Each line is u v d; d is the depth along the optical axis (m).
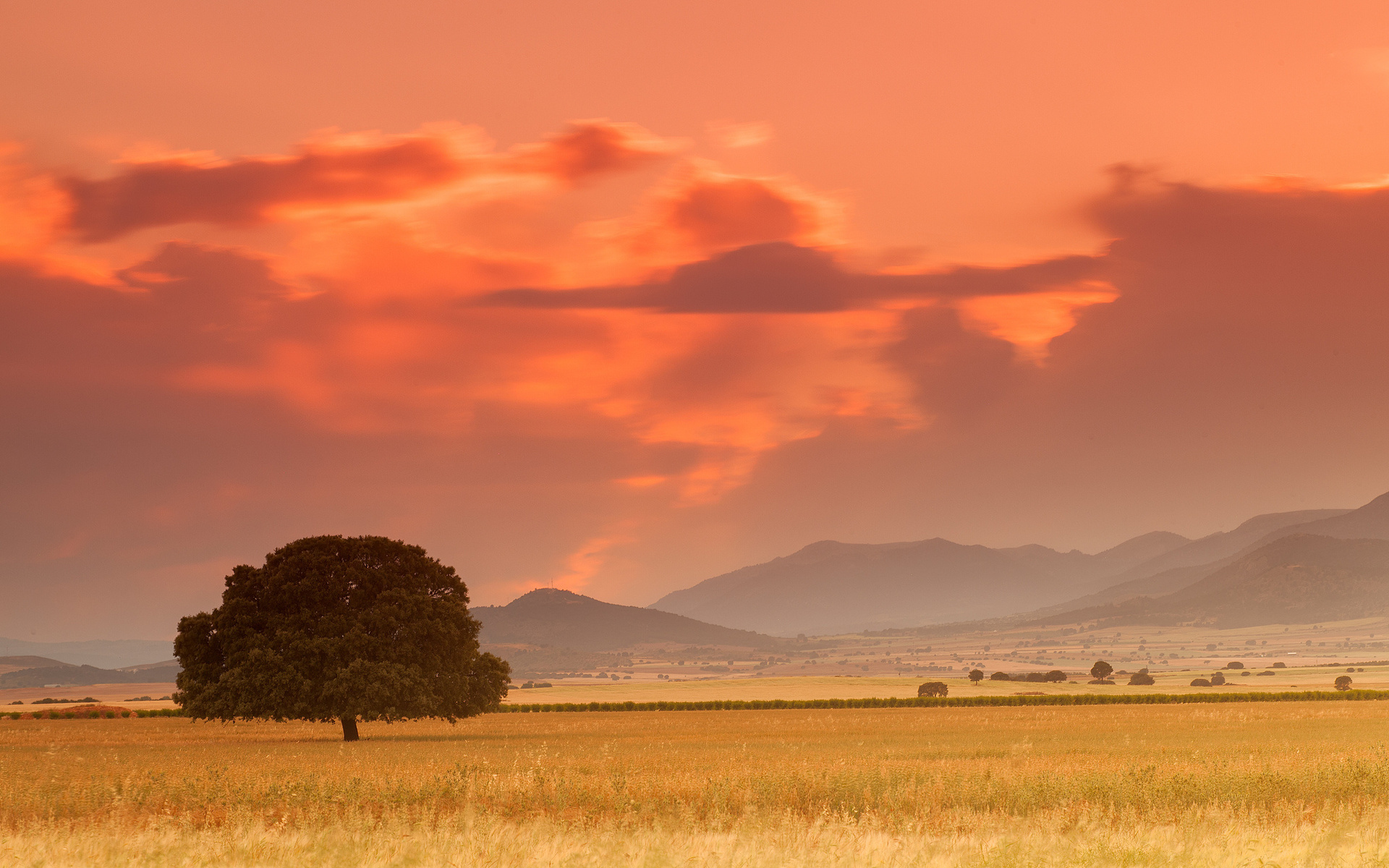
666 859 39.72
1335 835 43.72
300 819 51.53
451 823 47.94
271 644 140.88
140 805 61.59
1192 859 39.69
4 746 140.00
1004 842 41.84
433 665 144.75
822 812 56.16
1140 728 158.38
